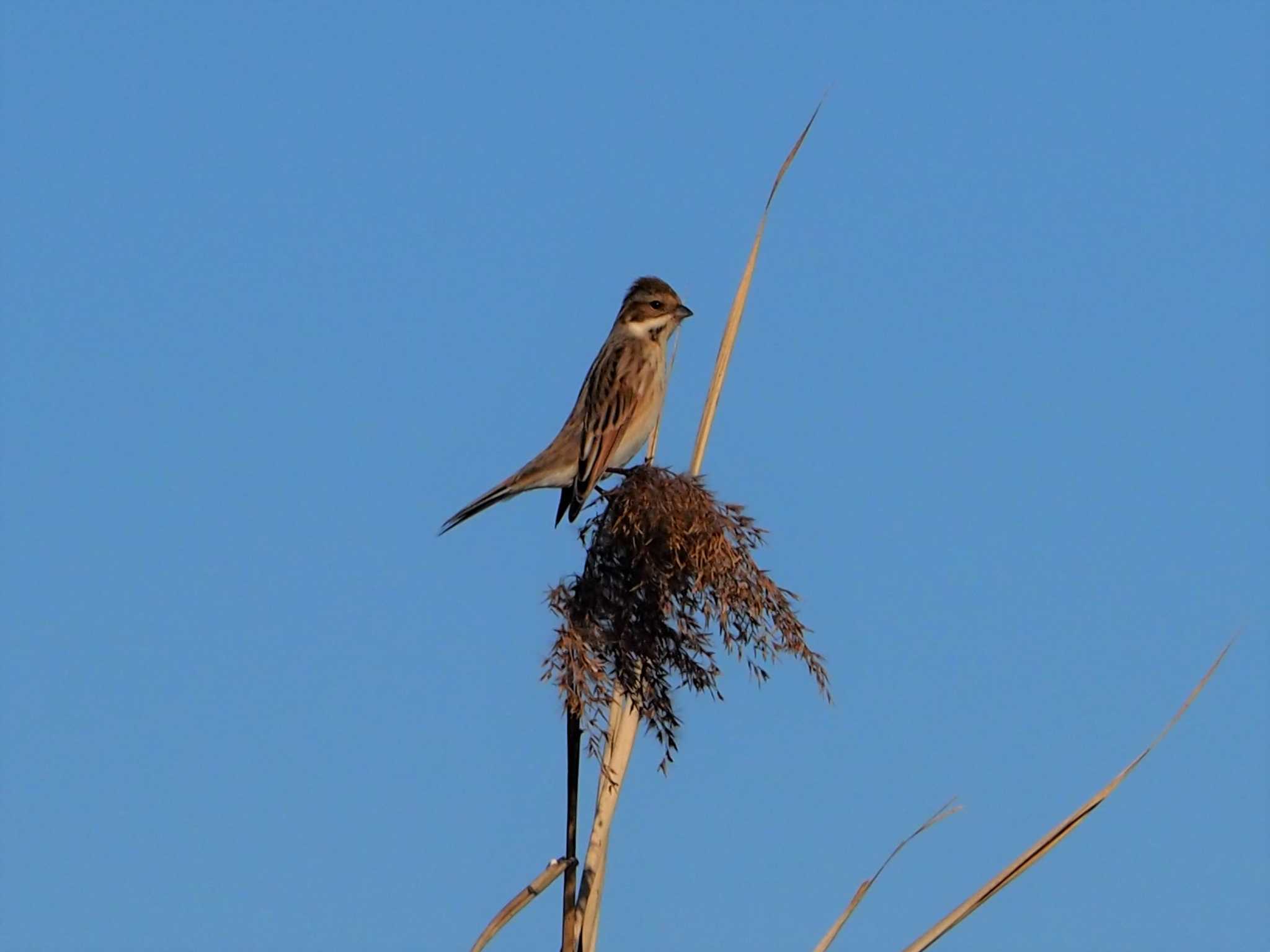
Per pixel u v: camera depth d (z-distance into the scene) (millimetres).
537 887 9133
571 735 9336
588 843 9539
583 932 9406
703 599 9375
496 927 9023
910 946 9234
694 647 9375
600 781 9625
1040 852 9297
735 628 9336
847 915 9453
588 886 9477
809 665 9453
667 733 9453
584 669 8984
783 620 9383
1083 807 9305
